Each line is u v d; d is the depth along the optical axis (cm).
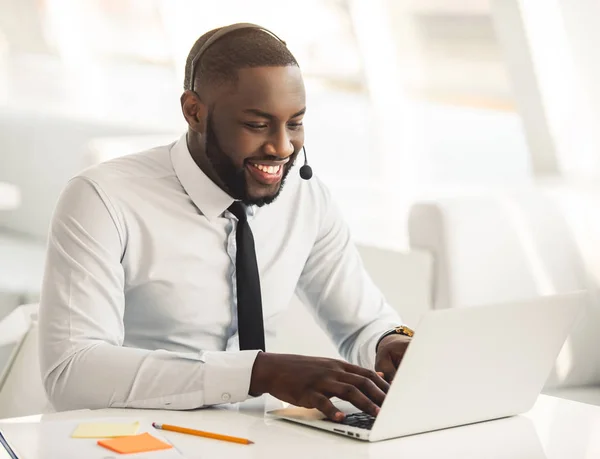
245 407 165
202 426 150
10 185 534
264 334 200
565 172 399
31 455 130
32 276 450
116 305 183
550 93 394
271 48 178
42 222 520
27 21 614
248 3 557
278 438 143
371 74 493
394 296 255
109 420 147
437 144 477
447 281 274
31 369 217
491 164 448
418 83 479
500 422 158
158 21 616
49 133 529
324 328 220
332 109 520
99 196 186
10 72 614
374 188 505
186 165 195
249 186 183
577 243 297
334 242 217
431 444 142
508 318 146
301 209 211
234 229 196
